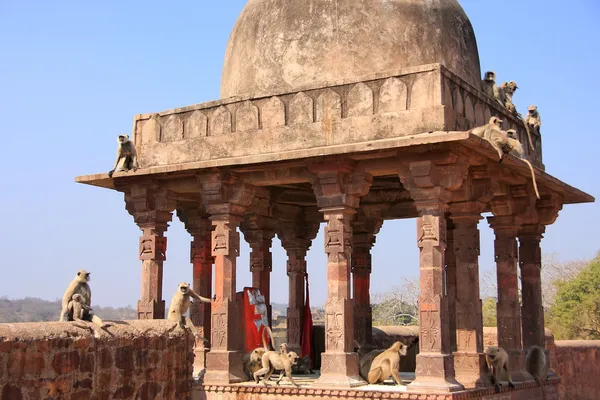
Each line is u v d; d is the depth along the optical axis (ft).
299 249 49.93
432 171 33.32
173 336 34.55
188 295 36.06
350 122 35.86
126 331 31.63
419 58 38.04
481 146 32.91
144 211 41.04
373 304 128.57
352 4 38.50
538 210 44.73
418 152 33.42
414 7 38.78
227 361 37.42
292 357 35.81
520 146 36.40
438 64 34.22
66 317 30.09
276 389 35.35
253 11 41.86
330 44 38.24
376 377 35.29
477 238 37.29
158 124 41.68
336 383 34.14
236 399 36.29
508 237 41.83
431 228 33.42
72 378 28.53
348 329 35.06
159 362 33.47
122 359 31.19
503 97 42.47
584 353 56.85
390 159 34.71
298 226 50.01
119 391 30.91
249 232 48.26
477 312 36.76
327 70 38.04
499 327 41.39
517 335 40.93
